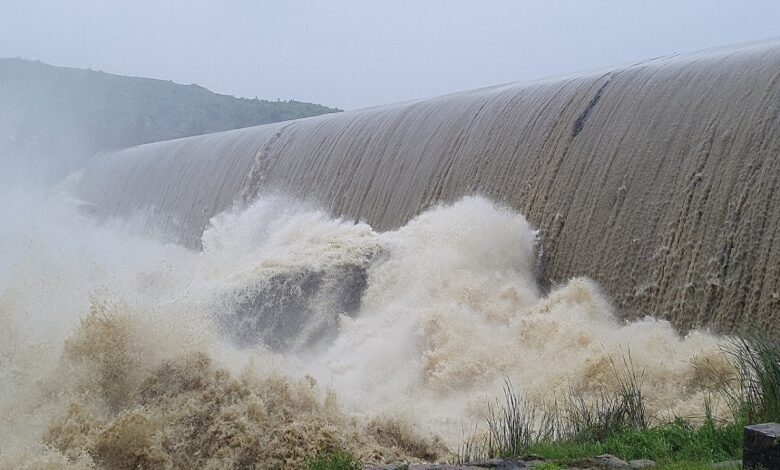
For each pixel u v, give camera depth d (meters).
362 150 28.11
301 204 29.73
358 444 12.89
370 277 20.23
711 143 16.06
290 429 12.88
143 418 12.52
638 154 17.66
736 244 14.59
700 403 12.01
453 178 23.11
